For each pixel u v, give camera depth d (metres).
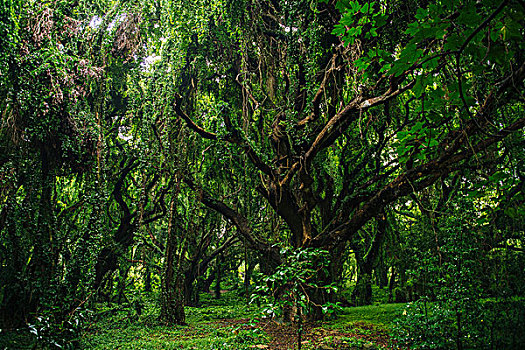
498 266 6.20
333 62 10.09
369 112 10.49
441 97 3.21
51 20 10.27
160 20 13.06
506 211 3.84
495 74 5.08
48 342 5.63
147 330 10.84
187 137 13.20
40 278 9.98
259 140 12.87
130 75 13.80
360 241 16.38
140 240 14.04
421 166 8.39
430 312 7.11
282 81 12.19
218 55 13.44
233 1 11.33
